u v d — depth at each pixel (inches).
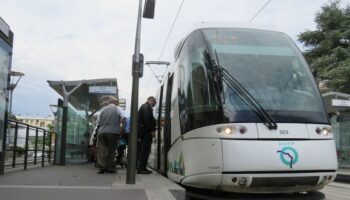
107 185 311.3
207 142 285.6
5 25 331.3
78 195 265.7
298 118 285.6
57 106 601.0
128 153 325.1
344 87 1270.9
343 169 735.1
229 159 270.7
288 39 341.1
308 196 297.0
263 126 278.1
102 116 422.0
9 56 347.6
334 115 796.0
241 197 289.3
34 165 550.3
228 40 322.3
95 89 627.2
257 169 270.7
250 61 310.0
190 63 333.1
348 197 358.3
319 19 1525.6
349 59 1290.6
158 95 510.6
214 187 283.1
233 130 275.6
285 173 274.4
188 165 309.7
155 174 422.0
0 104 337.7
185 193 295.4
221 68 300.7
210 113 289.6
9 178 346.9
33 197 254.4
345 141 765.3
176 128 350.6
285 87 301.4
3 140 352.2
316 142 283.4
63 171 435.2
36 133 507.2
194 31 344.2
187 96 327.3
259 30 340.8
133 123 328.2
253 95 289.7
